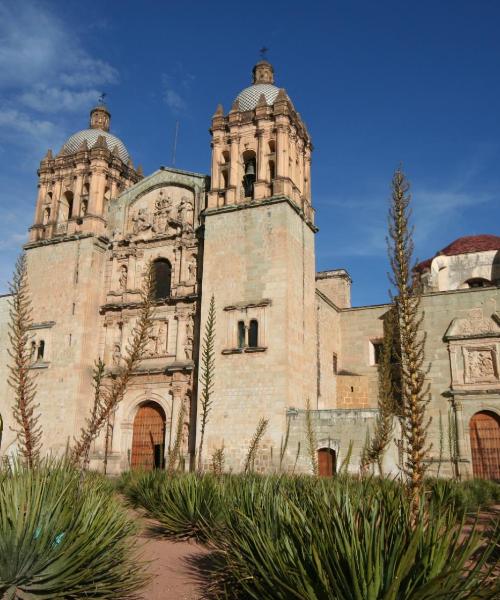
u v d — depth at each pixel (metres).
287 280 37.62
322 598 7.12
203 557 13.88
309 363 39.47
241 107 44.72
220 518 15.22
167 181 45.94
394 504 8.42
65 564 8.98
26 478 9.97
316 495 9.93
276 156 40.97
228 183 42.03
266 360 36.28
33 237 48.12
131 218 47.03
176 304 41.97
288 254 38.34
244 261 39.12
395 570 6.99
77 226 46.94
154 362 41.72
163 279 45.06
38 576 8.86
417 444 8.09
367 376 47.03
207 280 39.88
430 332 41.56
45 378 43.03
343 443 33.38
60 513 9.41
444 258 51.88
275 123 41.81
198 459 18.28
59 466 11.65
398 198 9.05
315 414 34.47
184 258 43.09
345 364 47.97
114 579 10.13
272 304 37.34
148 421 41.16
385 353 10.69
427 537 7.48
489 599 6.87
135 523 13.38
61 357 43.03
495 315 40.28
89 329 43.62
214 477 17.66
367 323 48.31
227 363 37.22
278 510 9.72
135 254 45.38
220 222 40.78
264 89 45.19
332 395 45.31
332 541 7.57
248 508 12.55
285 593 7.50
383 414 10.72
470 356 39.94
